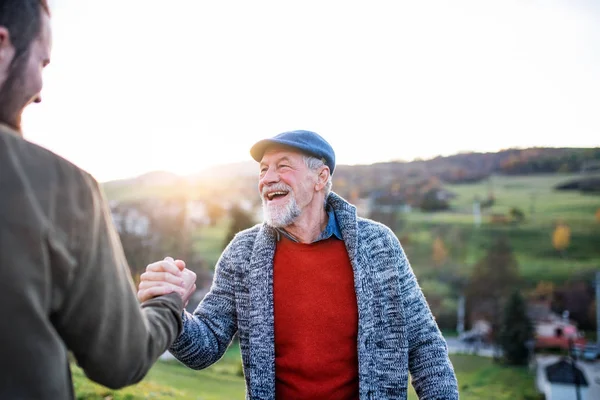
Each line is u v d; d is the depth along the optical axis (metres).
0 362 0.82
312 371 1.86
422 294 2.07
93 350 0.96
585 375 25.34
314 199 2.02
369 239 2.02
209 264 24.06
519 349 27.70
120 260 1.05
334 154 2.10
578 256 36.25
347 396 1.88
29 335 0.84
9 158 0.88
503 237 38.12
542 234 38.34
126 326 1.00
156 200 24.83
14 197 0.86
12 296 0.83
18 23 0.97
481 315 32.22
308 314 1.90
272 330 1.89
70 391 0.92
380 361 1.90
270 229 2.02
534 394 23.31
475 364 26.34
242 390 9.77
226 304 2.02
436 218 40.59
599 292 32.78
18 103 1.00
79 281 0.94
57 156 0.97
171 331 1.20
